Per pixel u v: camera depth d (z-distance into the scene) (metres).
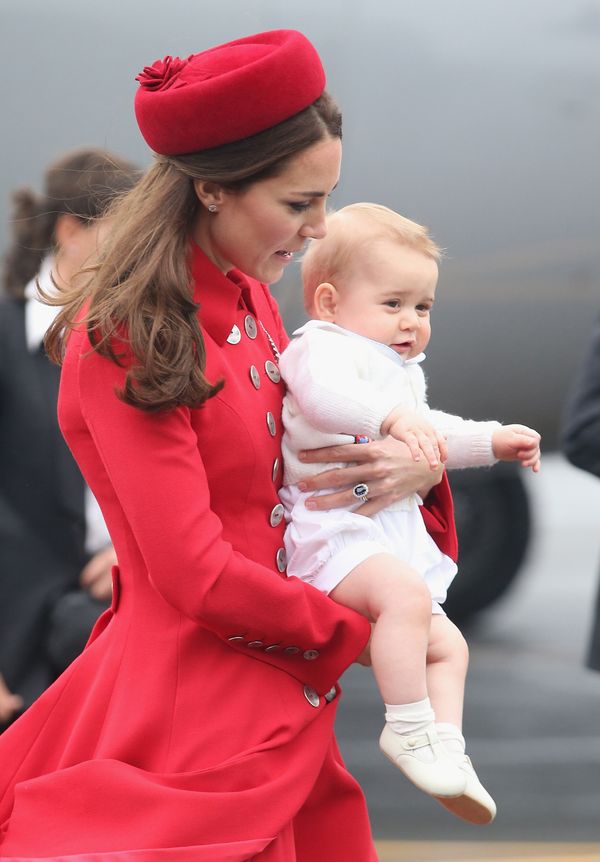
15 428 13.84
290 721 8.82
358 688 23.50
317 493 9.91
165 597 8.48
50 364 13.95
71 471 13.89
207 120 8.40
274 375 9.69
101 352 8.34
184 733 8.71
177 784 8.52
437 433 9.55
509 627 27.42
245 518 9.05
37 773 9.24
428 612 9.41
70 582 13.91
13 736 9.34
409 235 10.55
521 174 24.14
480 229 24.27
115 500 8.89
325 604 8.87
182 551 8.32
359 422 9.62
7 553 13.81
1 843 8.61
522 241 24.42
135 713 8.76
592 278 24.64
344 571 9.52
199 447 8.74
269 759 8.70
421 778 9.20
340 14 23.47
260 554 9.09
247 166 8.46
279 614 8.59
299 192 8.58
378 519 9.98
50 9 23.00
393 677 9.26
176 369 8.19
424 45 23.70
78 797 8.56
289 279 22.52
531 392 25.22
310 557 9.68
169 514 8.32
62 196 13.61
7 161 23.02
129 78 23.03
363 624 8.99
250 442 8.91
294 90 8.45
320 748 9.02
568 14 23.94
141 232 8.52
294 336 10.48
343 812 9.75
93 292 8.50
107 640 9.21
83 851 8.36
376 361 10.40
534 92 23.98
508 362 25.00
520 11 23.78
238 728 8.71
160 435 8.37
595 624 15.44
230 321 8.99
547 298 24.67
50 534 13.88
